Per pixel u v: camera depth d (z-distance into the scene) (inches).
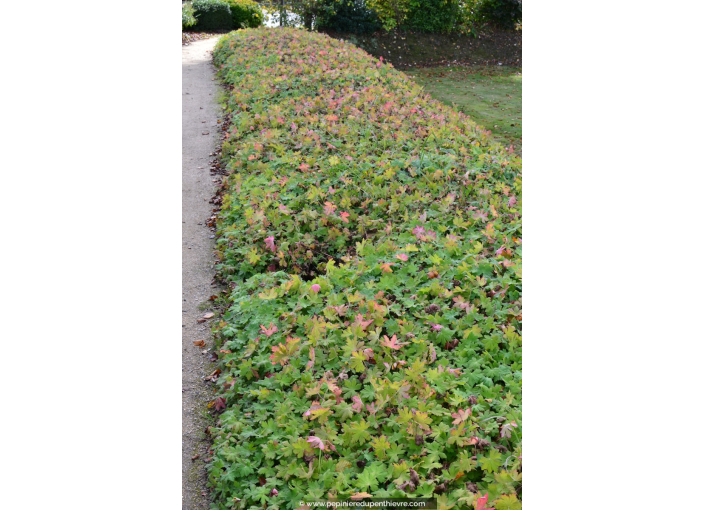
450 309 122.9
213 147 263.3
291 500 86.9
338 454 93.5
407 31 593.9
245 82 324.5
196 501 96.6
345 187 183.0
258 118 258.5
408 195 174.6
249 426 103.7
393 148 211.6
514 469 85.0
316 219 169.8
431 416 96.4
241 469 94.6
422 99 288.2
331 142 219.5
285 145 225.8
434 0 600.4
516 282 129.6
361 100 266.8
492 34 639.8
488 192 177.9
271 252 161.9
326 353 114.7
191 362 131.8
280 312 128.9
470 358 110.3
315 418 98.8
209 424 113.6
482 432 92.8
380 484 86.5
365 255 148.6
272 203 179.0
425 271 138.0
